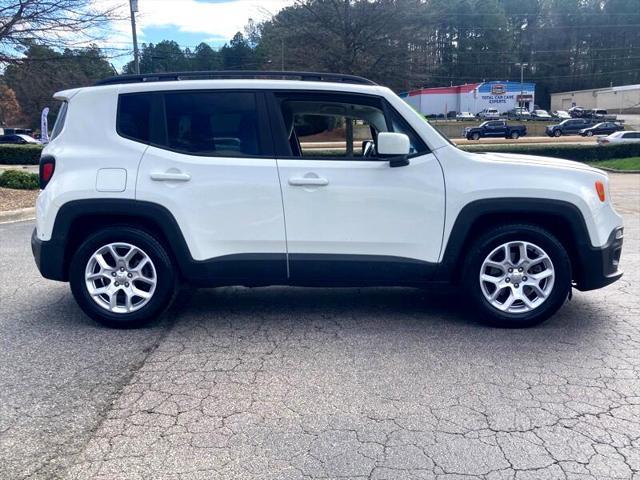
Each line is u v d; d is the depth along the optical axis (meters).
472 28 82.44
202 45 68.06
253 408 3.34
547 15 94.94
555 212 4.42
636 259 7.02
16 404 3.41
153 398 3.47
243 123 4.56
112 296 4.59
